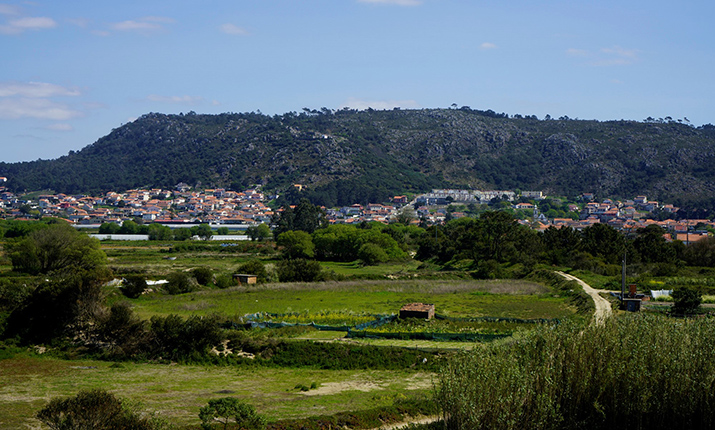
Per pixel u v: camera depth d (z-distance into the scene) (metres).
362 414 35.31
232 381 45.50
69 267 95.12
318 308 74.50
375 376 47.19
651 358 33.16
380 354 51.22
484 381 30.42
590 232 135.50
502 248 130.62
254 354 52.59
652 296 77.38
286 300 81.62
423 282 102.12
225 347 53.75
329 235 152.00
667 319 37.97
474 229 136.25
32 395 40.28
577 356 33.22
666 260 113.38
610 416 32.50
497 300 83.25
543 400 30.45
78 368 48.69
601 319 37.56
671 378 32.47
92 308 56.53
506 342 40.38
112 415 29.78
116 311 55.50
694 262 117.56
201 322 53.66
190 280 90.88
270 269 111.50
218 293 87.31
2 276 91.38
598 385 32.62
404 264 141.00
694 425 32.84
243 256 148.62
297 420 33.88
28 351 52.44
